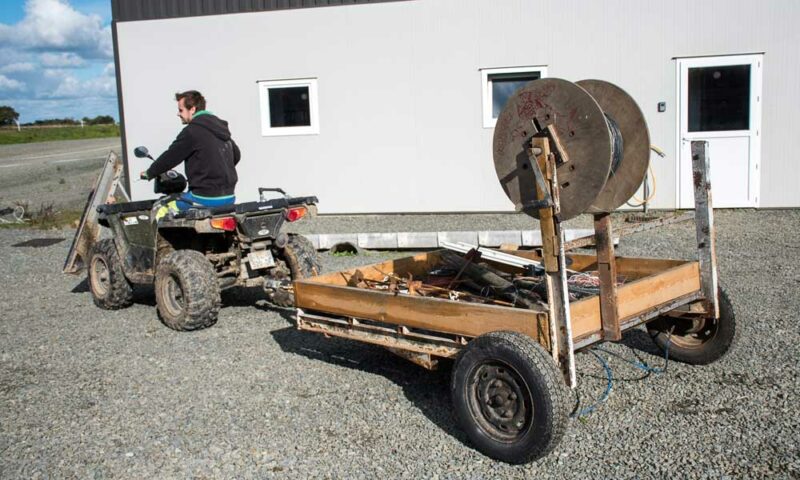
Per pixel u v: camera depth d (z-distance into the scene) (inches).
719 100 415.5
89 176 768.9
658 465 129.5
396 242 349.4
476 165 444.1
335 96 456.4
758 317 211.5
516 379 130.7
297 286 180.4
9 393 178.5
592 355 188.7
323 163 464.1
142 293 296.2
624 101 160.1
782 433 138.9
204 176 237.6
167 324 232.2
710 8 408.2
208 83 470.6
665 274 157.5
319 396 169.5
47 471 137.2
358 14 446.0
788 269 271.9
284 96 466.6
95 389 179.5
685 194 423.8
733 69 411.5
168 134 480.7
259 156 471.5
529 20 426.9
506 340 130.0
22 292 299.6
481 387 136.8
